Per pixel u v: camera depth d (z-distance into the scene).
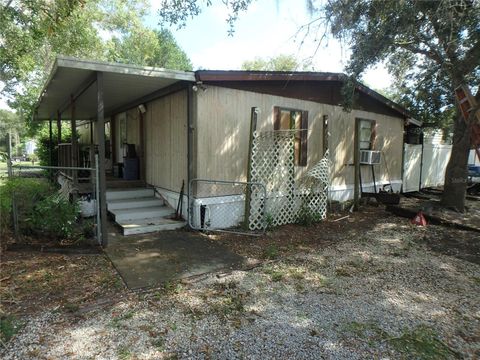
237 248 5.03
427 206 7.84
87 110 10.13
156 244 5.07
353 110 8.78
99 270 3.95
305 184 7.29
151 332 2.67
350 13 6.04
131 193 7.12
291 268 4.27
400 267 4.39
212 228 6.00
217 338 2.62
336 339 2.65
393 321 2.97
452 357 2.47
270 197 6.43
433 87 11.31
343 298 3.42
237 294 3.44
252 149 6.02
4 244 4.48
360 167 9.16
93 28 16.19
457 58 6.89
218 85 5.91
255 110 5.96
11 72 13.27
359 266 4.40
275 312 3.08
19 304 3.06
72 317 2.88
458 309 3.24
